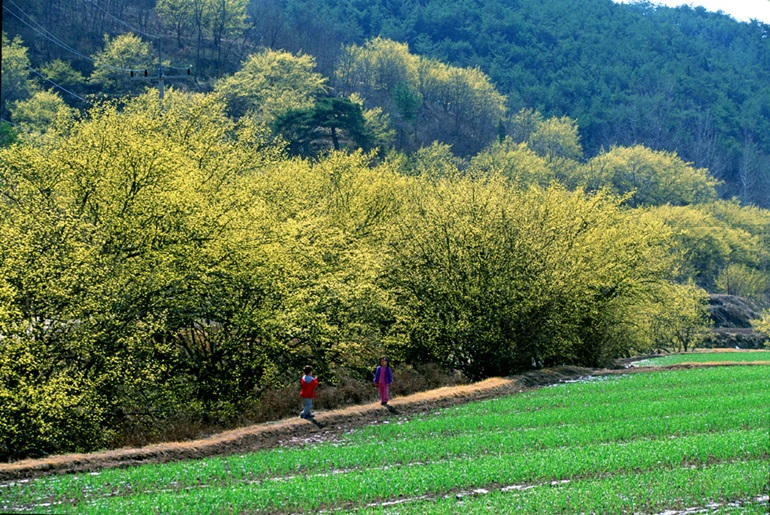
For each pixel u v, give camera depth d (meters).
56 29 193.88
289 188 52.44
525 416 32.97
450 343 52.34
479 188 53.81
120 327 32.56
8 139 71.75
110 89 173.75
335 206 56.72
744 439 24.94
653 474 20.62
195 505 17.83
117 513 17.12
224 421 36.91
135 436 32.50
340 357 46.22
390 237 53.66
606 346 64.94
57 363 30.78
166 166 35.31
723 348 108.50
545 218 54.47
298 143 116.38
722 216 176.50
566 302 52.72
